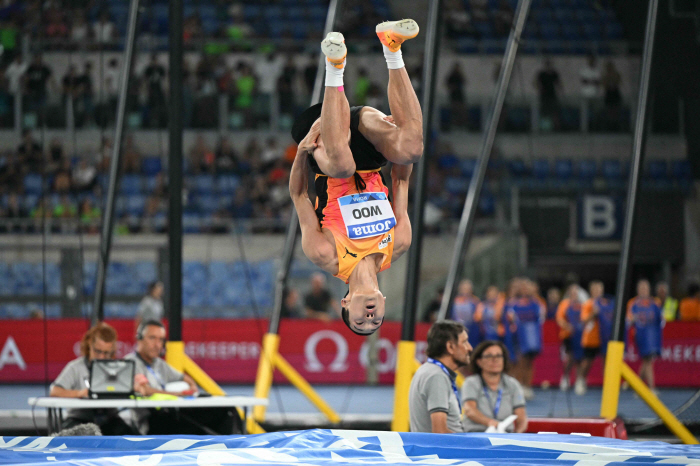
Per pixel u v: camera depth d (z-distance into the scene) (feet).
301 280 75.51
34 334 62.44
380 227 18.72
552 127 90.94
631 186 34.22
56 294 71.26
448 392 25.95
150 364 32.17
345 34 95.50
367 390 62.28
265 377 37.42
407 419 32.99
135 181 82.43
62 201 77.71
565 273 96.22
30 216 76.64
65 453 19.62
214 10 98.94
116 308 71.72
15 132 81.66
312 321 65.41
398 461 18.85
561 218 84.89
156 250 72.84
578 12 98.48
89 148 82.12
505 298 61.05
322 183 19.15
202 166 84.23
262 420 37.09
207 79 87.56
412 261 33.17
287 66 89.97
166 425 31.55
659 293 64.49
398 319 75.10
